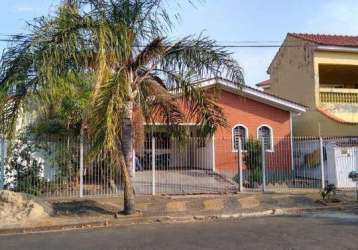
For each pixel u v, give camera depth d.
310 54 25.30
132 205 13.56
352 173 18.17
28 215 12.97
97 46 11.53
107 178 16.91
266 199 16.27
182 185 18.94
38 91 11.45
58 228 12.13
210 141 18.28
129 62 12.95
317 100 24.83
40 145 16.53
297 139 22.91
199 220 13.16
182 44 13.09
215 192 17.84
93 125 11.40
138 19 12.51
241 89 13.68
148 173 19.53
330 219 12.80
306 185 19.84
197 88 13.59
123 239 10.18
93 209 14.38
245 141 20.45
